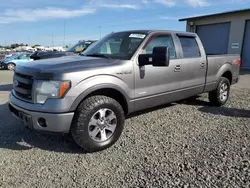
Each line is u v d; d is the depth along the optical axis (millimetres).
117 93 3717
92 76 3316
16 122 4645
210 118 4883
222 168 2896
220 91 5762
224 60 5789
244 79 11070
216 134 4000
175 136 3932
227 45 17406
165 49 3520
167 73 4336
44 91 3096
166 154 3299
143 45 4047
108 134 3537
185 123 4566
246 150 3365
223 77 5895
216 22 17703
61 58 3982
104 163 3105
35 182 2701
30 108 3172
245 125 4438
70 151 3457
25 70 3391
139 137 3902
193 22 19234
